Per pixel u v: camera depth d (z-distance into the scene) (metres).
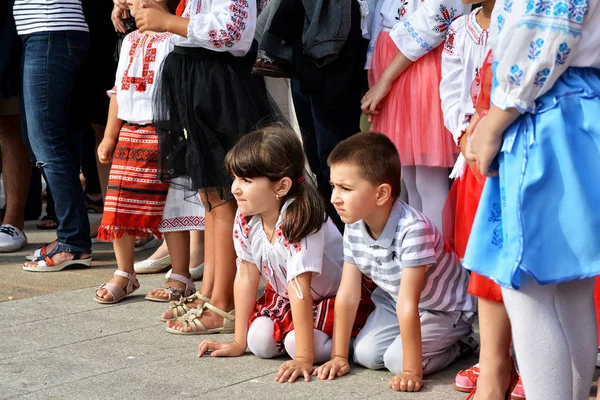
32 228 6.02
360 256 2.90
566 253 1.93
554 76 1.91
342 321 2.93
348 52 3.60
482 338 2.35
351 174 2.72
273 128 3.04
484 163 2.04
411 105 3.48
